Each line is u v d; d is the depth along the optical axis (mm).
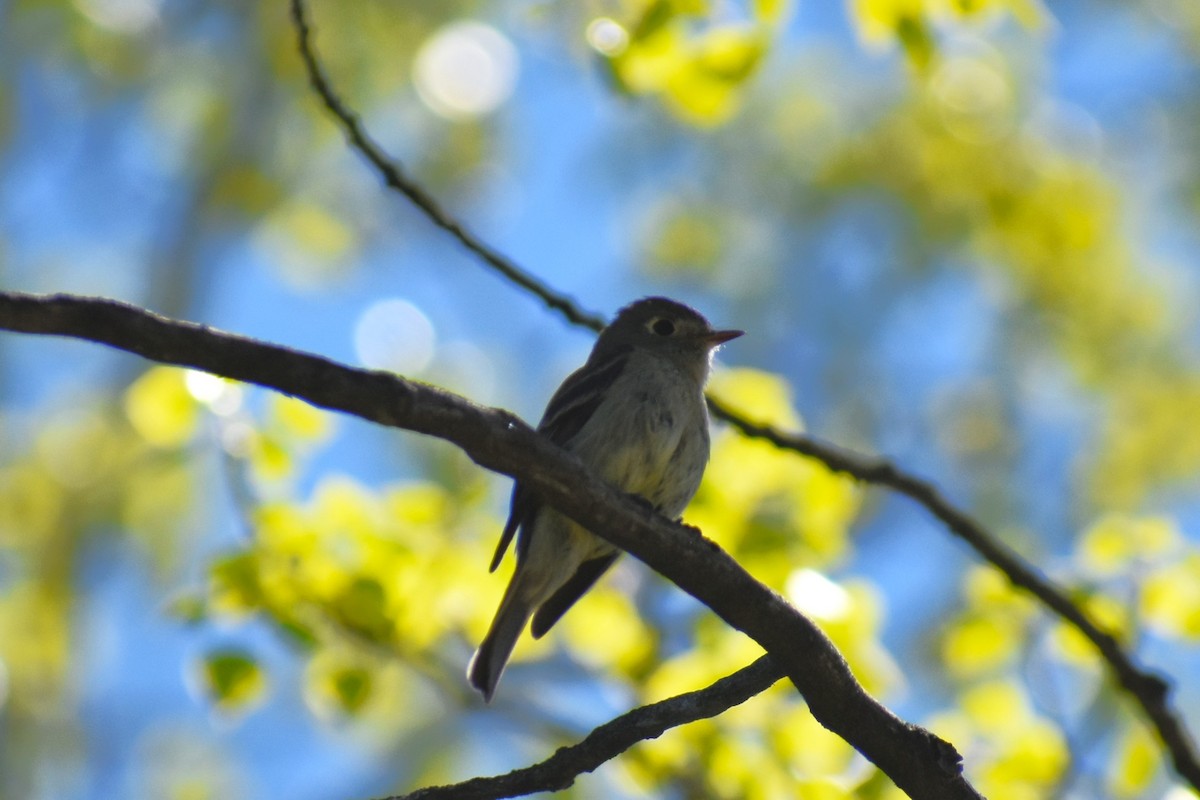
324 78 7875
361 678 7863
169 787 13195
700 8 7953
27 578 13047
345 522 8383
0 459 13516
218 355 4742
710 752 7668
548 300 8273
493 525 8867
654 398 8508
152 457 13156
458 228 8172
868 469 8250
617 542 5582
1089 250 13539
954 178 13570
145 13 15125
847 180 14438
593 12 8656
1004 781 8055
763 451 8750
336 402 4902
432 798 5672
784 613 5605
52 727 12977
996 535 14141
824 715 5777
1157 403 14148
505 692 8836
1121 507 13977
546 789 5711
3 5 14742
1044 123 13516
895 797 7492
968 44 13148
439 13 14812
